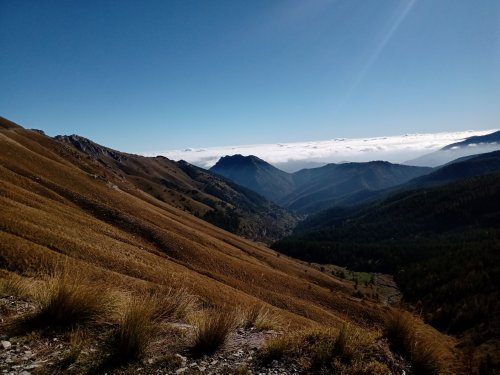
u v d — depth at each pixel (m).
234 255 99.31
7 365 4.79
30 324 6.00
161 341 6.30
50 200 70.19
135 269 43.84
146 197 142.50
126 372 5.12
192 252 77.12
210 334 6.40
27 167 87.50
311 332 7.18
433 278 116.06
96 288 6.99
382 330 7.36
